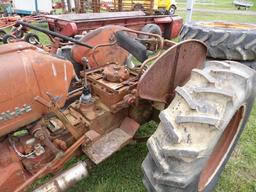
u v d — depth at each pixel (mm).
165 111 1709
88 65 2422
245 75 1841
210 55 2861
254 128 3199
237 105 1698
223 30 2779
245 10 18625
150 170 1723
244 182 2381
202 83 1767
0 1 12633
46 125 1775
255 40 2674
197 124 1572
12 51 1494
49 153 1774
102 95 2117
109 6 11758
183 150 1531
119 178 2377
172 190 1649
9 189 1569
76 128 1907
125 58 2748
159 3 14602
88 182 2324
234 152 2773
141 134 2852
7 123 1457
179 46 1947
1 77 1383
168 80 2064
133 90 2021
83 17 6008
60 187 1706
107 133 2123
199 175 1667
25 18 7203
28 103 1501
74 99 2213
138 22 6840
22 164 1669
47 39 7168
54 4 14359
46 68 1535
